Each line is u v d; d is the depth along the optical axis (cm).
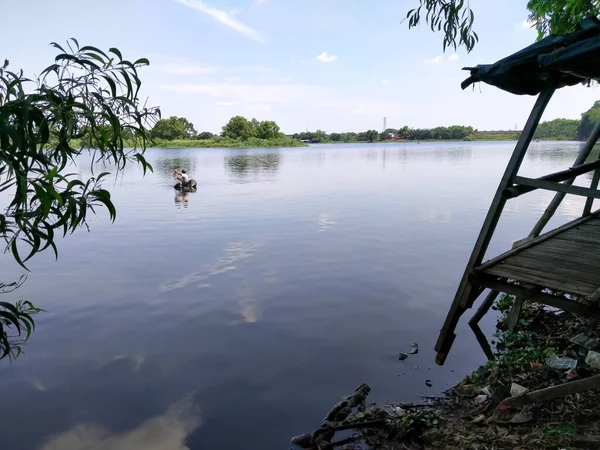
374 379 470
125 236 1095
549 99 341
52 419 403
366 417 405
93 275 791
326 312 633
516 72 345
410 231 1150
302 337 559
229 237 1086
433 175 2753
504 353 517
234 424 397
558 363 445
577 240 466
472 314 652
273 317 616
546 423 347
